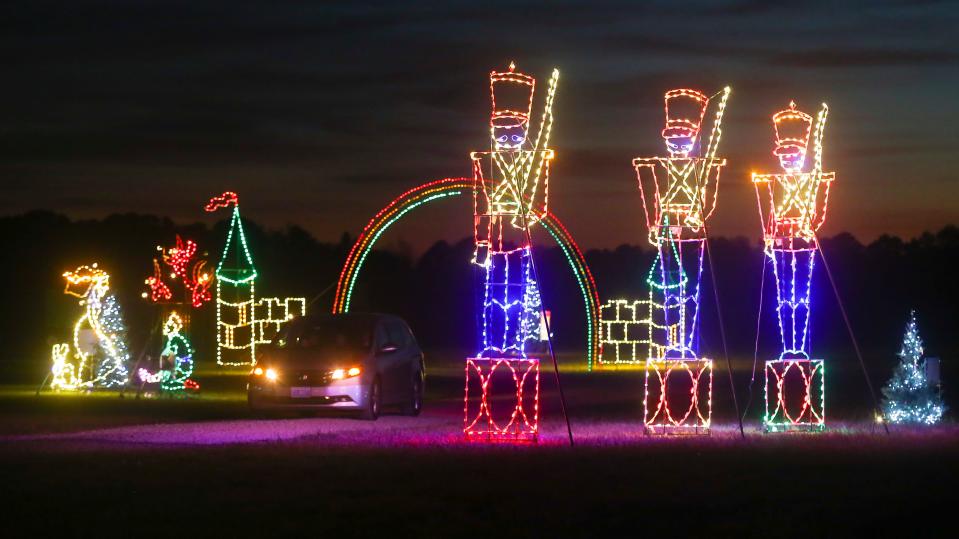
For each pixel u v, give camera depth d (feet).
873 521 39.17
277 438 62.23
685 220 65.00
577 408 89.81
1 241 251.39
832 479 47.32
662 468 49.93
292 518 38.83
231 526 37.55
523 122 62.13
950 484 46.32
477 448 56.75
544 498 42.52
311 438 62.08
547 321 60.39
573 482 46.03
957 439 61.41
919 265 260.83
